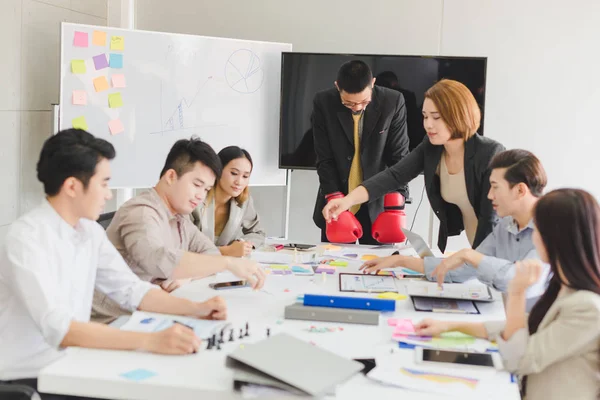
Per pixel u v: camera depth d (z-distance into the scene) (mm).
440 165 2961
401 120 3900
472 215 2984
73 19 4242
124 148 3947
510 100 4391
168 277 2191
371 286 2277
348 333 1789
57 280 1788
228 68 4113
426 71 3996
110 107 3889
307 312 1892
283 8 4496
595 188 4387
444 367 1546
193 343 1599
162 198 2383
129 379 1442
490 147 2779
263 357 1443
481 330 1769
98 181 1805
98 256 1985
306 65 4094
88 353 1592
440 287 2234
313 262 2643
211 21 4570
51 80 4074
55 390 1467
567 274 1628
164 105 4008
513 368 1628
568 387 1618
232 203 3020
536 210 1677
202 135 4109
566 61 4320
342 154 3834
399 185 3059
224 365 1534
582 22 4281
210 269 2164
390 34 4426
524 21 4320
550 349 1591
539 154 4402
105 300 2299
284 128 4160
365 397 1391
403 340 1723
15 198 3779
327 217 2988
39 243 1757
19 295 1694
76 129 1825
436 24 4383
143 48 3936
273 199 4684
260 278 2170
